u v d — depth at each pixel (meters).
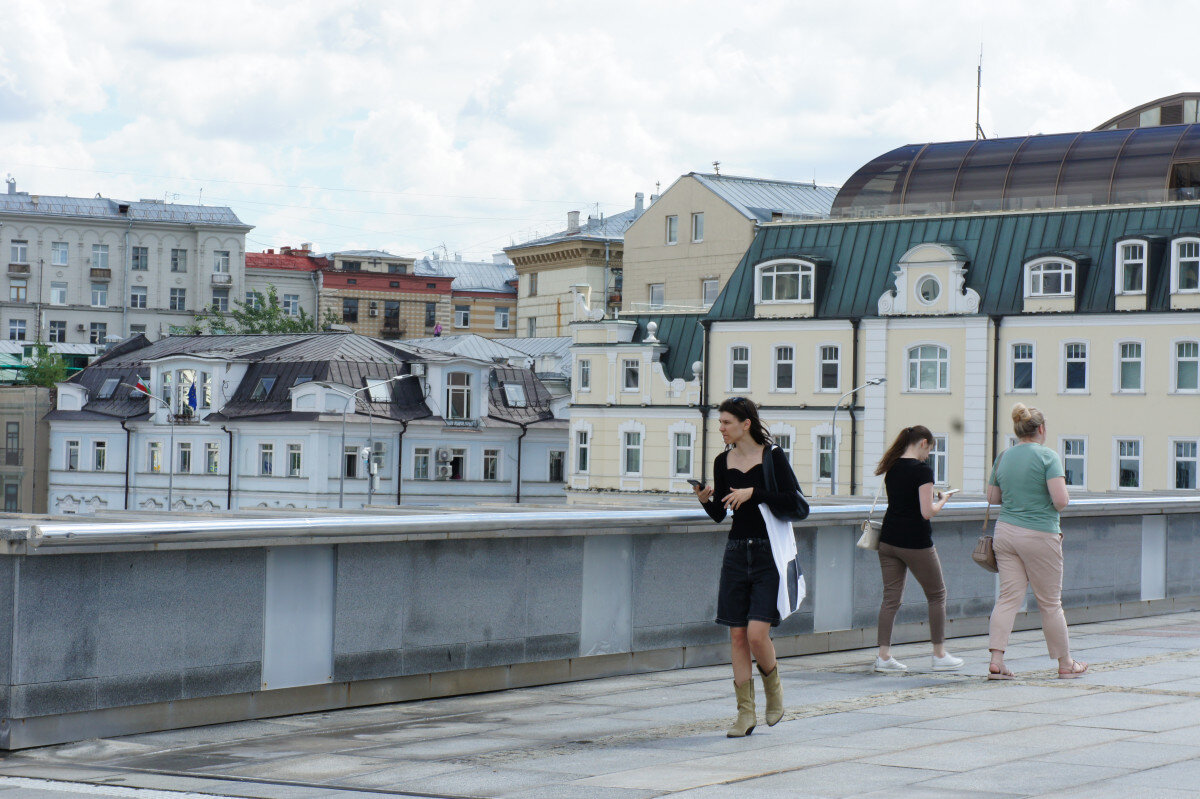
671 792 7.95
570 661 12.55
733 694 11.84
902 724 10.12
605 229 112.50
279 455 76.25
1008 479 12.60
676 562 13.42
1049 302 59.12
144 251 130.88
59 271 128.25
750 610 9.82
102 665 9.79
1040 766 8.52
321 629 10.97
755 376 65.56
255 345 85.50
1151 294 57.38
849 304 63.59
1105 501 17.34
